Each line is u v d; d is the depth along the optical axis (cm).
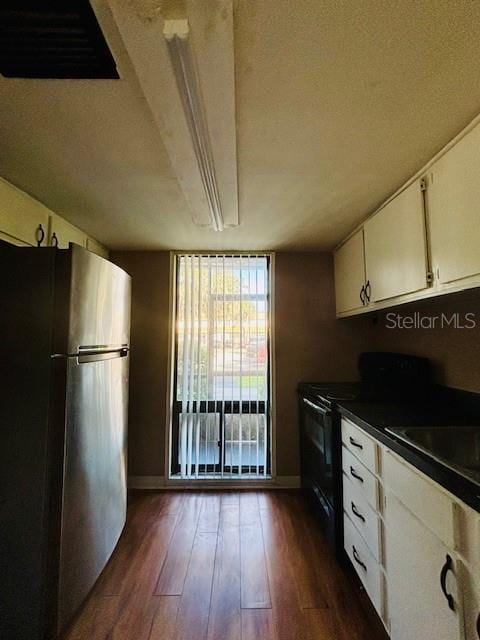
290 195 193
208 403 304
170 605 168
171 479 300
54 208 212
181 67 97
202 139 134
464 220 132
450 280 141
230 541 222
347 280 271
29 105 118
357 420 172
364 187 183
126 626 156
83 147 145
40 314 148
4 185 174
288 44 93
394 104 118
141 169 165
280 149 146
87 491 163
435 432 149
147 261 312
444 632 102
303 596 174
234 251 311
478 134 124
